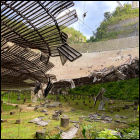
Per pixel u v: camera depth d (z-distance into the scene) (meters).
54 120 8.54
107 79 9.49
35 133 5.94
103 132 2.46
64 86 10.57
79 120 8.36
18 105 12.27
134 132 3.57
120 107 13.19
